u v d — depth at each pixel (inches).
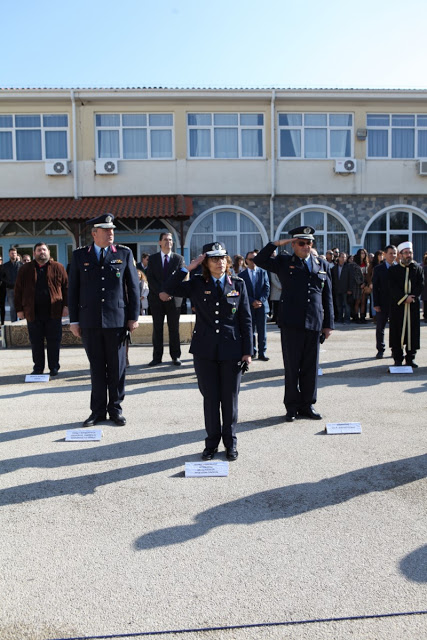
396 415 255.3
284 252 252.5
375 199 792.3
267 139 773.3
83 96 745.6
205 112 768.9
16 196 756.0
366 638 107.1
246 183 772.0
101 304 237.6
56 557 136.6
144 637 108.1
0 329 475.8
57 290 342.6
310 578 126.3
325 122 783.1
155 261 370.0
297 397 248.4
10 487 178.4
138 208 712.4
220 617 113.3
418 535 145.3
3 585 125.2
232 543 141.9
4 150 757.9
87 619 113.3
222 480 181.9
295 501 165.6
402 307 351.3
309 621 111.7
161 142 770.2
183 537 145.3
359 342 477.1
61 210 708.0
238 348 198.8
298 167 776.9
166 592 121.7
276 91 761.0
